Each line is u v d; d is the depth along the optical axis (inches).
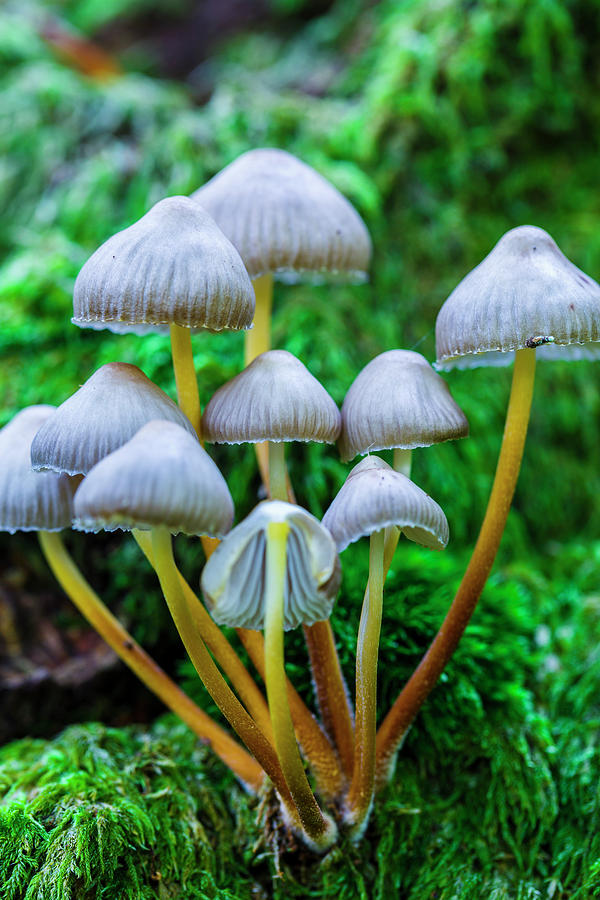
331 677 8.6
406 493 7.9
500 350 8.1
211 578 7.7
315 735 8.6
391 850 8.7
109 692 9.9
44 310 10.8
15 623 10.0
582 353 9.0
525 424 8.7
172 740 9.4
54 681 9.7
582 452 11.6
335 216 9.0
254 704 8.7
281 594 7.8
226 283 7.9
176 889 8.5
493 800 8.9
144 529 8.0
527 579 10.6
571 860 8.7
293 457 10.3
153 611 10.1
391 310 11.4
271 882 8.7
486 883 8.6
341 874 8.6
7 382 10.5
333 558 7.8
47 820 8.5
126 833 8.5
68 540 10.1
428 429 8.2
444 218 11.6
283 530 7.8
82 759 9.1
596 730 9.2
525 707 9.2
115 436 7.8
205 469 7.6
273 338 10.8
